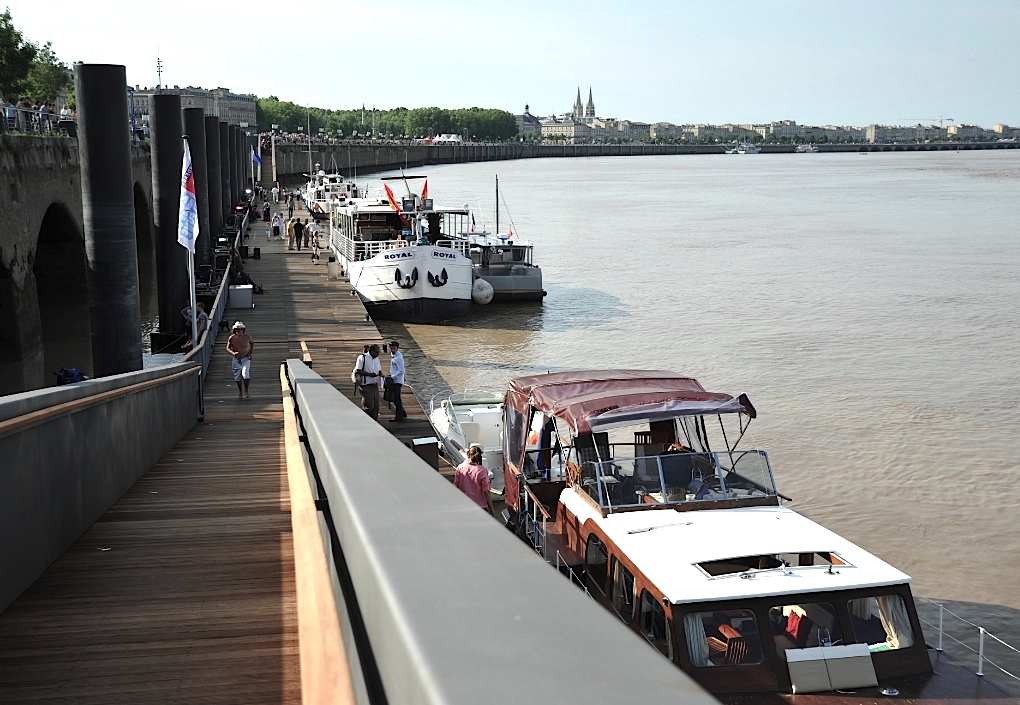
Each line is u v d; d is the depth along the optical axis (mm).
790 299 47031
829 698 9500
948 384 29766
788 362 33188
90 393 8445
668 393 13945
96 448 8977
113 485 9836
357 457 2703
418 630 1235
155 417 13555
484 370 33875
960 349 35094
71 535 7848
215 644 5430
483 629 1212
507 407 16641
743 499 12352
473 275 47812
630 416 13328
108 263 21562
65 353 38062
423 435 22375
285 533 8156
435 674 1097
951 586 15836
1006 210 108375
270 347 32156
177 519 8812
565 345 37750
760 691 9539
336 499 2611
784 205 118375
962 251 68000
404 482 2244
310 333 34781
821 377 30875
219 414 21781
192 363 19000
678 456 12648
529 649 1138
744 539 10953
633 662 1091
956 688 9797
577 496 13203
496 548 1598
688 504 12227
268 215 83750
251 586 6566
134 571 7012
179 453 15008
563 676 1056
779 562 11062
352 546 1998
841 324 40219
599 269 59469
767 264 61188
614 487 12516
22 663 5207
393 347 23500
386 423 23328
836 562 10500
